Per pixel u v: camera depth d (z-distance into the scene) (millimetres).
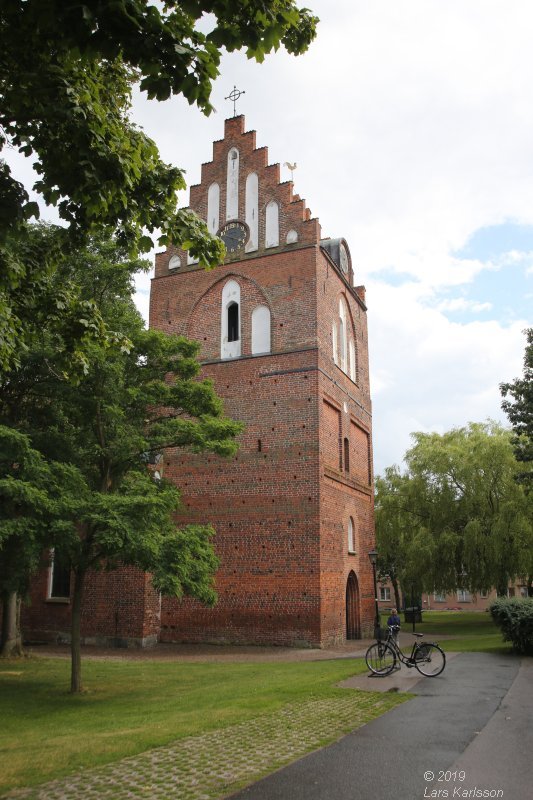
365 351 35312
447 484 37719
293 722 10148
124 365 16781
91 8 6109
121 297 20094
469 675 15094
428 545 35500
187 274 30391
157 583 14367
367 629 30844
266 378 27516
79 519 14109
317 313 27344
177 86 6840
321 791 6852
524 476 30812
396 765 7793
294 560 25188
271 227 29109
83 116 7793
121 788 7020
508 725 9867
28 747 9234
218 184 30719
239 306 28922
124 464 17469
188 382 18141
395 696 12328
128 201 8906
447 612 73625
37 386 16828
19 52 7527
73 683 15078
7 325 10844
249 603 25500
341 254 32594
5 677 17453
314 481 25625
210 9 6438
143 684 16062
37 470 13719
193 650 24281
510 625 19750
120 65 9562
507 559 33938
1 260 9844
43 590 28109
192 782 7184
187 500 27500
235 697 12938
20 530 13008
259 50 6863
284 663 19781
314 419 26234
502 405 30672
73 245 9570
